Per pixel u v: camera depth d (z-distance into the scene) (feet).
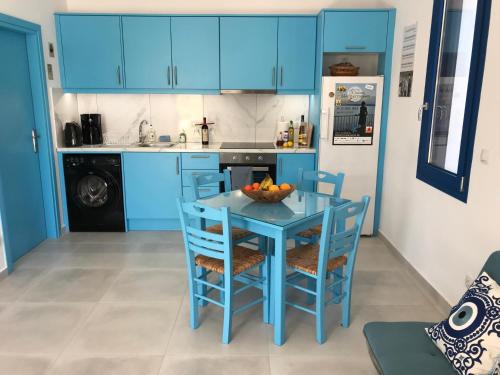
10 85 12.25
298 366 7.62
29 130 13.29
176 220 15.28
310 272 8.12
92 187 15.02
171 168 14.62
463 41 9.05
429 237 10.43
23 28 12.26
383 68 13.60
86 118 15.34
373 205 14.29
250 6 15.24
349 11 13.26
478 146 8.12
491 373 5.45
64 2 15.01
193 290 8.64
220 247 7.89
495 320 5.67
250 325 8.95
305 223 8.36
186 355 7.92
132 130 16.25
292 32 14.37
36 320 9.13
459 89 9.20
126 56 14.57
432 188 10.28
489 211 7.79
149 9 15.26
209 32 14.40
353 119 13.62
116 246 13.64
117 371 7.47
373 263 12.26
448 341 6.03
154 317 9.27
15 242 12.50
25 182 13.05
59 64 14.57
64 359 7.80
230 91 14.85
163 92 14.89
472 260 8.41
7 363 7.70
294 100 15.97
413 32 11.64
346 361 7.77
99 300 10.02
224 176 11.57
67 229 15.11
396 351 6.18
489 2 7.69
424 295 10.28
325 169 13.99
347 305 8.77
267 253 8.79
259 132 16.28
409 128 11.82
